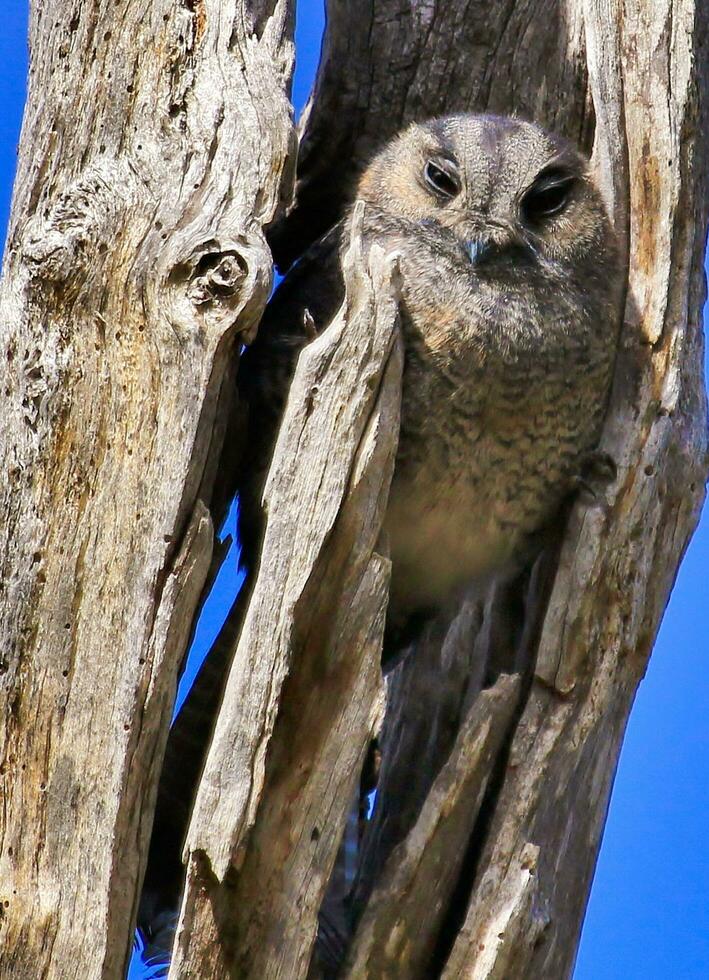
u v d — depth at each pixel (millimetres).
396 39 12180
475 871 9023
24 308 9094
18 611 8641
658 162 10359
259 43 9617
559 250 10758
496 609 10938
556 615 9461
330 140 12367
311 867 8219
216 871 7914
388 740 11266
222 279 8758
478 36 12156
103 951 8016
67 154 9562
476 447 10383
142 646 8352
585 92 12016
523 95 12219
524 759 9219
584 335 10492
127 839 8227
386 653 11859
